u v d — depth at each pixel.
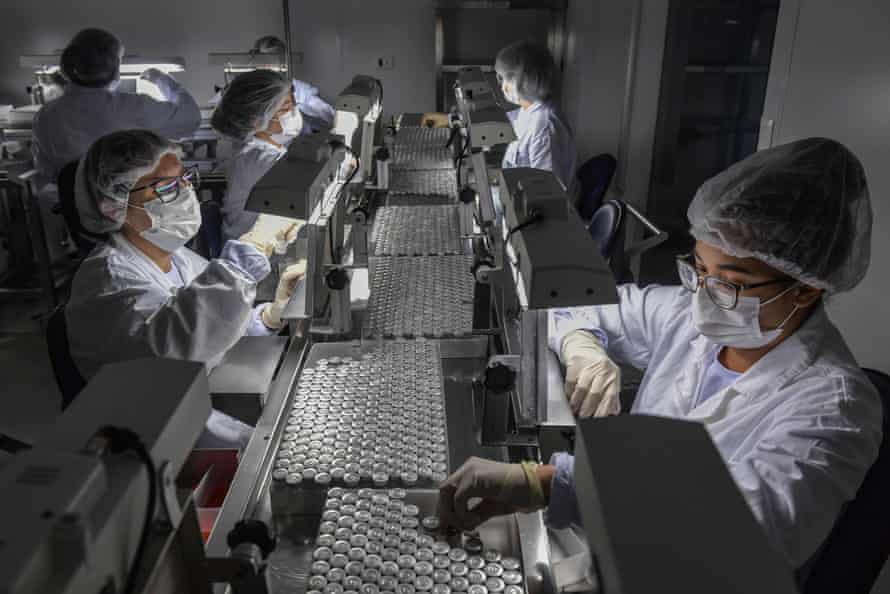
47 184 3.48
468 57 5.43
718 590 0.46
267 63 4.41
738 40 4.11
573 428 1.26
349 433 1.20
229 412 1.40
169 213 1.60
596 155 4.38
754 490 0.93
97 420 0.64
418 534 0.97
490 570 0.90
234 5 5.23
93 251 1.59
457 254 2.12
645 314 1.56
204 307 1.42
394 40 5.36
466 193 2.23
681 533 0.50
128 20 5.23
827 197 1.06
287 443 1.17
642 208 4.25
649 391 1.43
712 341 1.23
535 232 1.04
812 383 1.08
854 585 1.07
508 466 0.99
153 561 0.66
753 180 1.08
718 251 1.13
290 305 1.72
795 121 2.16
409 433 1.19
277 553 1.00
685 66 3.88
